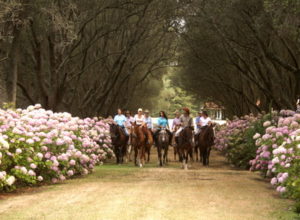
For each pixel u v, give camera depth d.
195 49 35.78
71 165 14.47
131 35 33.00
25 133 12.15
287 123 13.79
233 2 22.73
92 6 25.75
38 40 24.38
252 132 20.22
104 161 23.50
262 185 13.00
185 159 19.47
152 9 31.91
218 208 9.08
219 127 39.97
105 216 8.10
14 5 17.80
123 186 12.50
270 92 27.62
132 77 47.81
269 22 21.20
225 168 20.16
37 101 30.98
